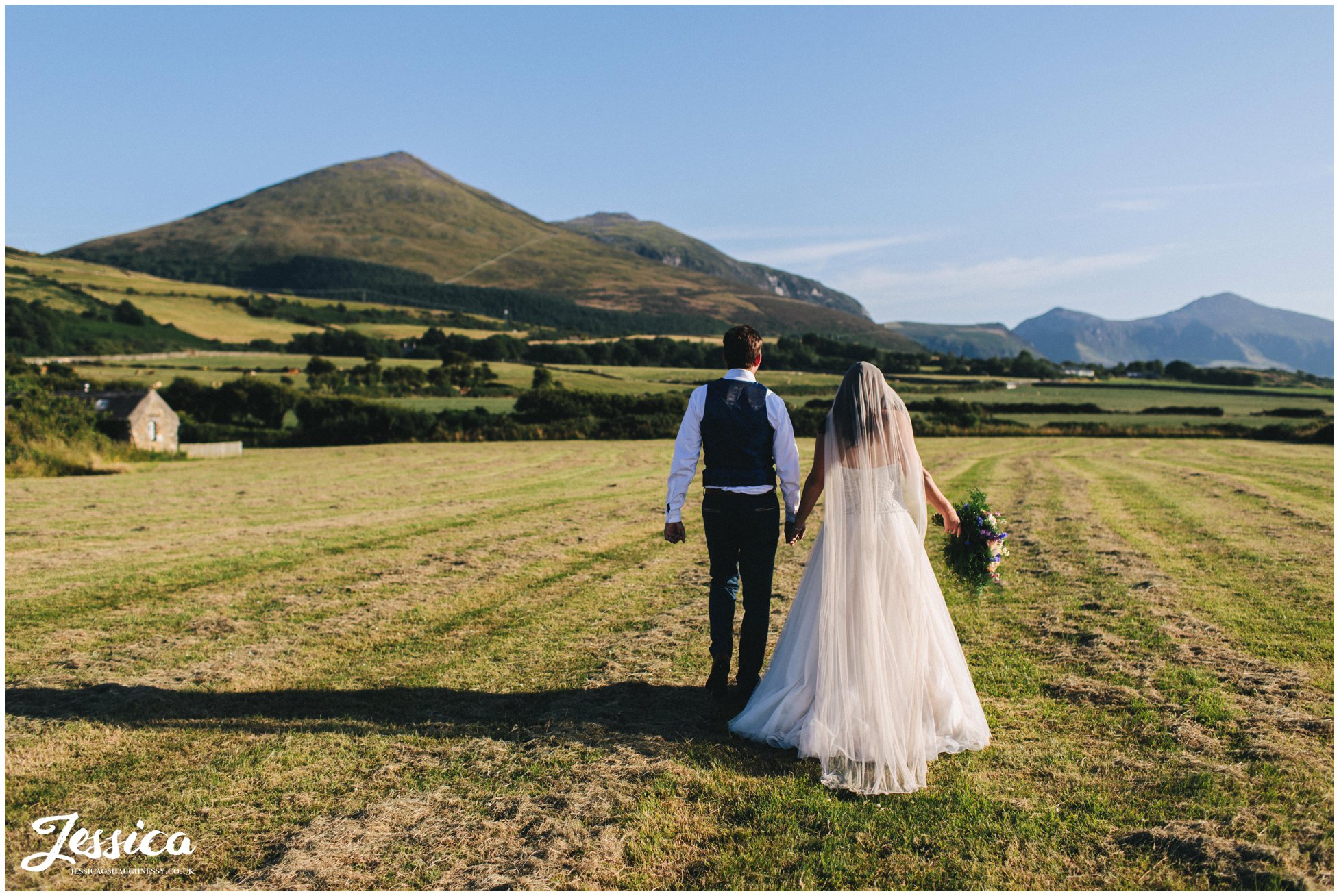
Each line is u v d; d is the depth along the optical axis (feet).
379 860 9.64
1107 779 11.39
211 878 9.36
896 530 12.44
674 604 22.93
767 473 14.11
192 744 13.16
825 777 11.41
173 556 31.81
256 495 61.67
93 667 17.42
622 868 9.42
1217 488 48.65
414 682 16.38
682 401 173.27
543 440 150.71
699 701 15.01
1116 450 99.86
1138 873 9.10
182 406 192.54
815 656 12.94
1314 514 36.35
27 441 89.15
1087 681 15.33
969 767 11.89
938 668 12.64
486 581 26.58
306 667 17.48
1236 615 19.54
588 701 14.94
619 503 50.06
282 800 11.22
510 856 9.70
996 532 14.57
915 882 9.06
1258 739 12.33
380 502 54.80
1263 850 9.25
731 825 10.39
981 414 167.43
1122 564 26.09
